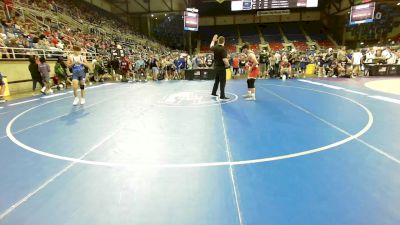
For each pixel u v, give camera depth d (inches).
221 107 284.2
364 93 364.2
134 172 129.7
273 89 426.6
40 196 108.3
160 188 113.9
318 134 182.5
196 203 101.8
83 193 110.4
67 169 134.2
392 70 645.9
